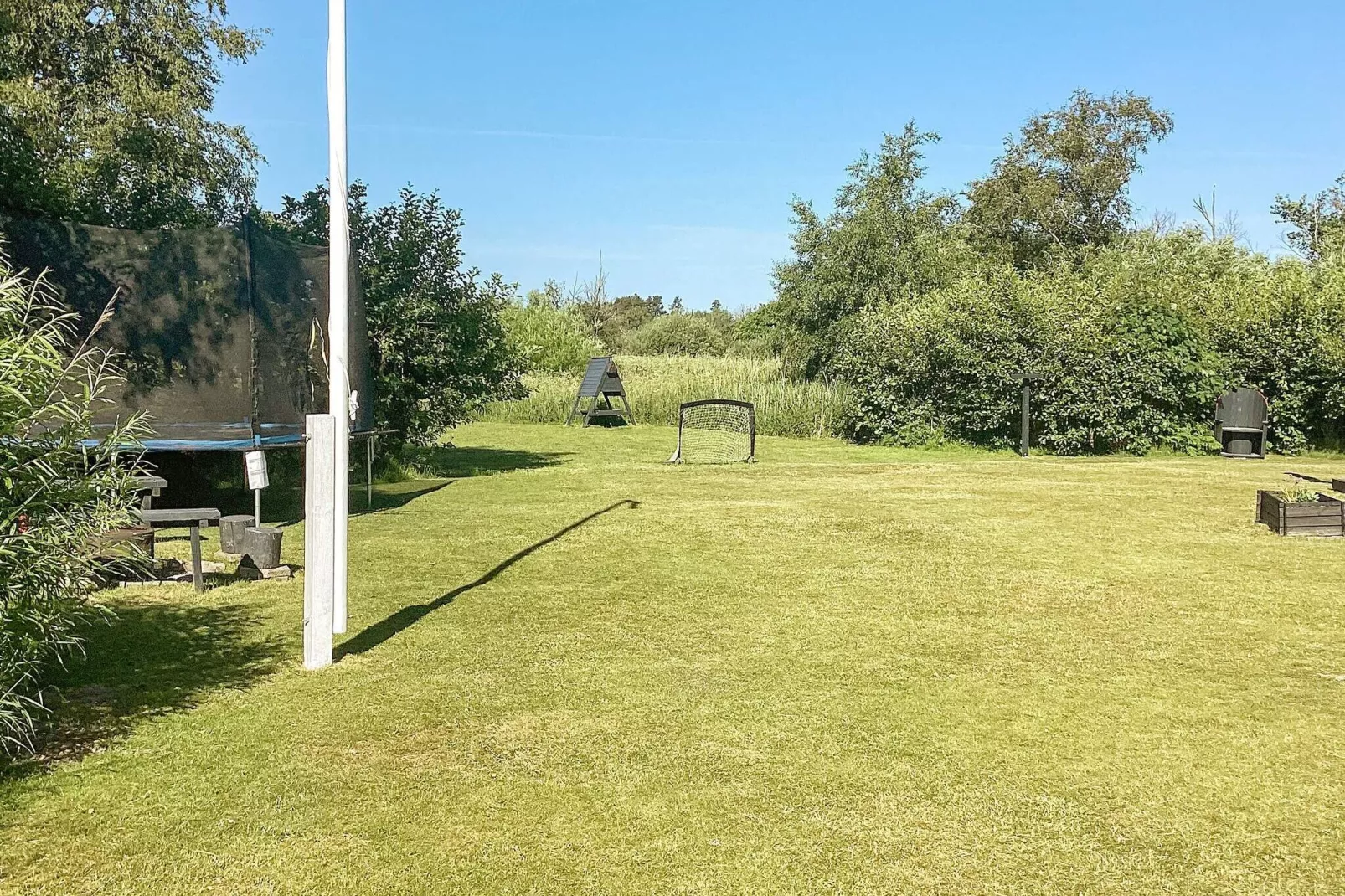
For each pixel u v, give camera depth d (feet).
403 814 11.75
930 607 21.66
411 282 47.06
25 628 13.21
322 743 13.85
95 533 14.05
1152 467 51.24
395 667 17.28
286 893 10.07
